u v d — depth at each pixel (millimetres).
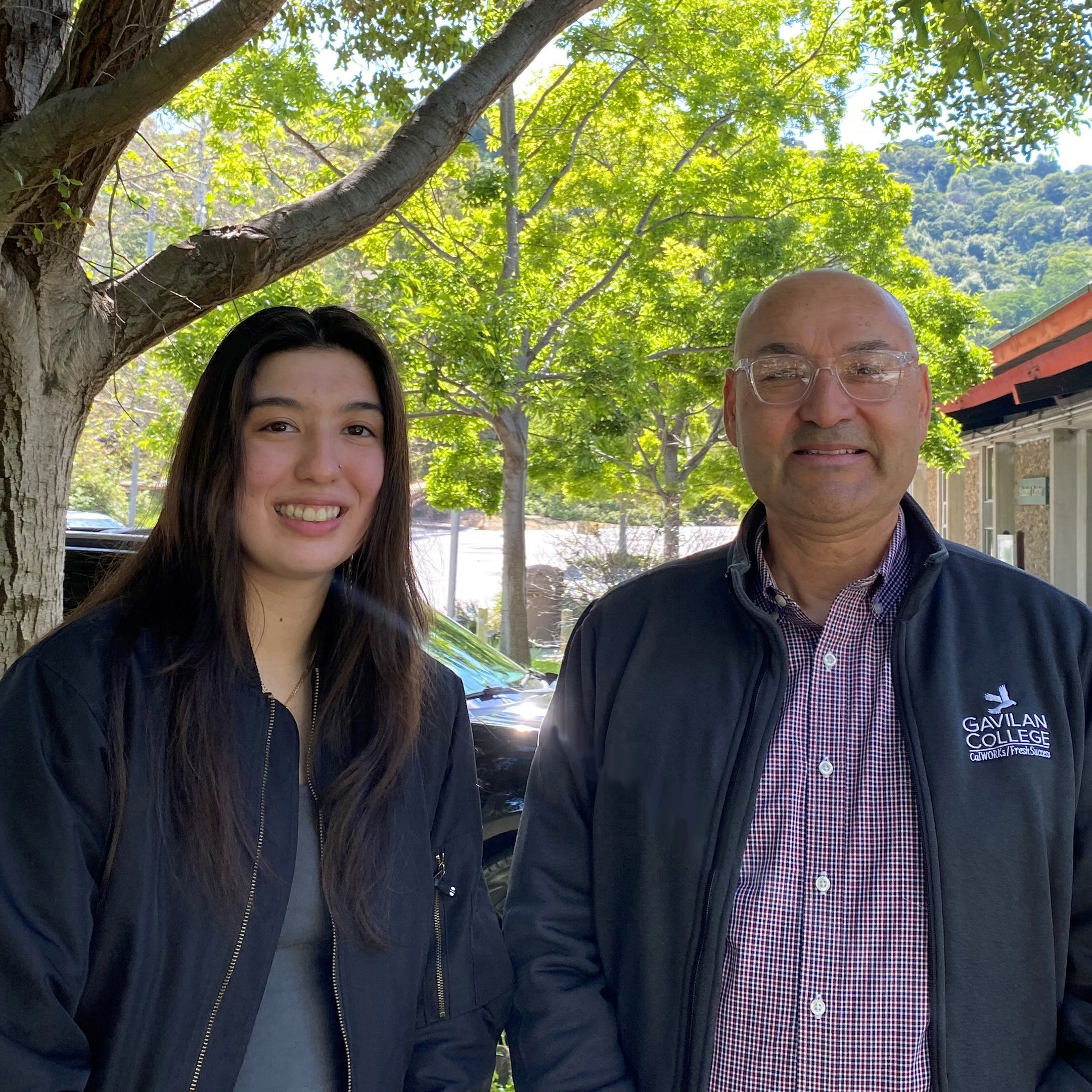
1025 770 1655
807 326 1810
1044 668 1721
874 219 12969
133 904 1411
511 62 3594
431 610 1990
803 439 1793
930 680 1722
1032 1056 1629
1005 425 15500
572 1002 1808
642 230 12211
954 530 19969
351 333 1727
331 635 1757
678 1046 1721
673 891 1756
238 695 1576
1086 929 1669
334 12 5066
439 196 15000
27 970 1318
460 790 1837
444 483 13344
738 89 12062
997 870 1628
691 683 1834
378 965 1597
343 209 3330
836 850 1699
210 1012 1444
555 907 1896
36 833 1367
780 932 1686
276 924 1518
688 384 12984
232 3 2445
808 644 1828
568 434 11867
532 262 12531
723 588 1899
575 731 1948
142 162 4688
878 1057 1632
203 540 1609
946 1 2738
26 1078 1302
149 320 3203
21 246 2920
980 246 49562
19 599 3057
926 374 1881
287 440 1649
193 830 1460
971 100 5766
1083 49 4844
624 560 14867
